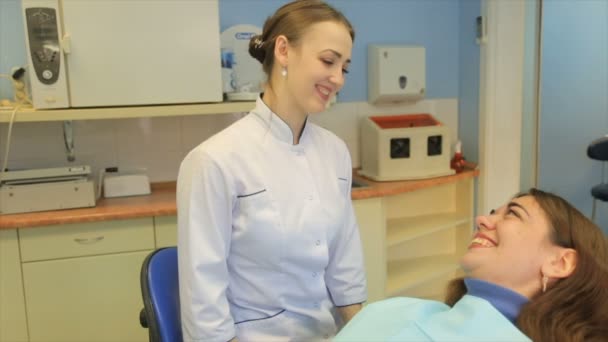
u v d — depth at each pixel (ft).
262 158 4.13
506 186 9.95
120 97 7.23
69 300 7.05
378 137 8.96
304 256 4.21
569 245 3.33
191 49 7.42
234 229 4.10
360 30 9.69
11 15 7.77
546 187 10.02
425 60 10.13
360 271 4.80
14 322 6.91
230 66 8.08
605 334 2.96
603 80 9.61
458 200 10.26
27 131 8.07
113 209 7.18
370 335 3.25
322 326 4.52
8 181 7.21
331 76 3.93
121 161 8.57
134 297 7.28
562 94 9.76
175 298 4.26
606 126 9.68
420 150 9.14
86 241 6.99
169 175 8.84
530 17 9.58
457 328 3.08
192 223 3.90
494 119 9.71
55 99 6.97
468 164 10.16
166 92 7.39
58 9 6.81
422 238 10.29
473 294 3.41
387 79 9.62
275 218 4.08
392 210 9.91
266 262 4.14
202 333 3.87
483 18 9.55
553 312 3.09
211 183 3.91
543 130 9.87
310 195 4.27
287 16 4.02
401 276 9.33
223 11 8.70
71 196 7.23
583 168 10.07
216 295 3.91
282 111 4.22
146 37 7.21
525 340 2.92
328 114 9.63
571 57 9.62
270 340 4.27
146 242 7.22
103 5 6.99
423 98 10.36
